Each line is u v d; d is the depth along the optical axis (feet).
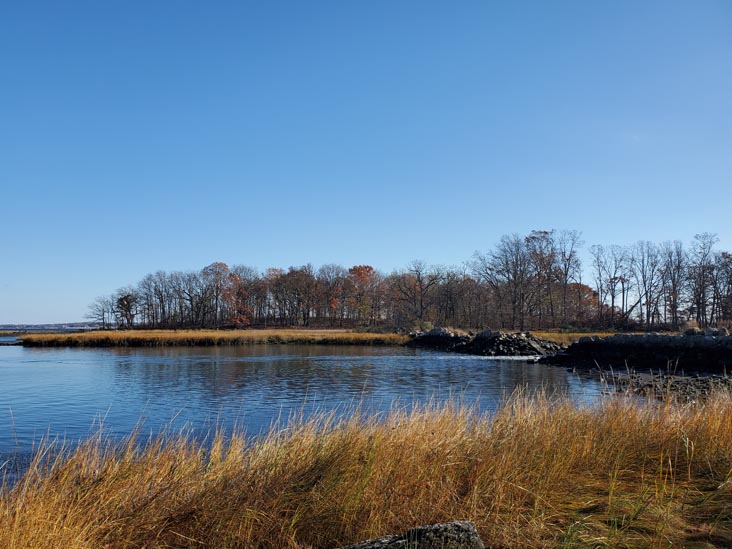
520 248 275.39
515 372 107.55
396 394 74.33
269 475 18.51
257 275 402.72
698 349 105.40
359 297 380.58
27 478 16.90
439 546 13.35
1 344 210.59
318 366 118.52
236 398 71.00
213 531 15.39
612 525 16.17
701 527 16.03
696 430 25.09
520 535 15.55
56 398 71.31
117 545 14.46
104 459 20.21
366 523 16.10
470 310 302.86
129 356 144.87
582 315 289.53
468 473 19.77
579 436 24.02
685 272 245.45
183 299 374.63
